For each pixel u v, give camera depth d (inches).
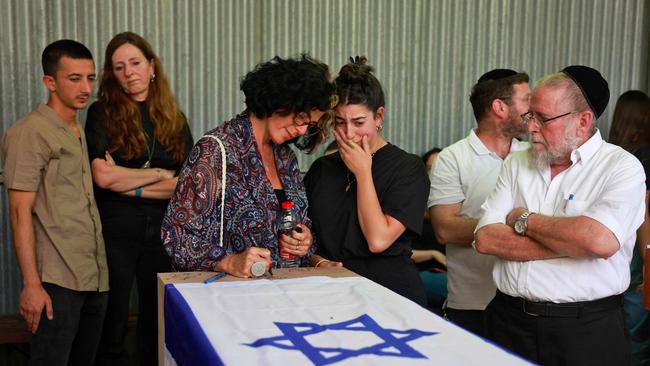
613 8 192.5
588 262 87.4
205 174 86.0
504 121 116.2
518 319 92.1
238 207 88.7
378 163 100.3
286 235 91.2
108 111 126.3
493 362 55.3
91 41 159.2
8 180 113.7
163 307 81.6
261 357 56.4
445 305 124.5
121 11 160.1
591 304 88.3
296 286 80.4
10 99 155.5
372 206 95.1
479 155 117.3
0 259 157.6
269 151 94.8
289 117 87.9
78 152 119.3
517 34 187.3
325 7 173.6
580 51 192.1
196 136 168.9
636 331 152.6
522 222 89.4
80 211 118.9
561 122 88.7
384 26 178.1
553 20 189.3
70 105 120.0
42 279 115.6
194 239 85.9
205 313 68.6
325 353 57.5
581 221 83.8
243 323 65.7
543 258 88.3
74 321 118.9
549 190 92.4
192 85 167.0
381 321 66.5
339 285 81.3
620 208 83.7
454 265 120.2
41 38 156.0
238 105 170.7
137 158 127.1
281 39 171.9
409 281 100.0
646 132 152.6
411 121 183.0
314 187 103.0
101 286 122.6
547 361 90.3
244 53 169.6
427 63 182.1
